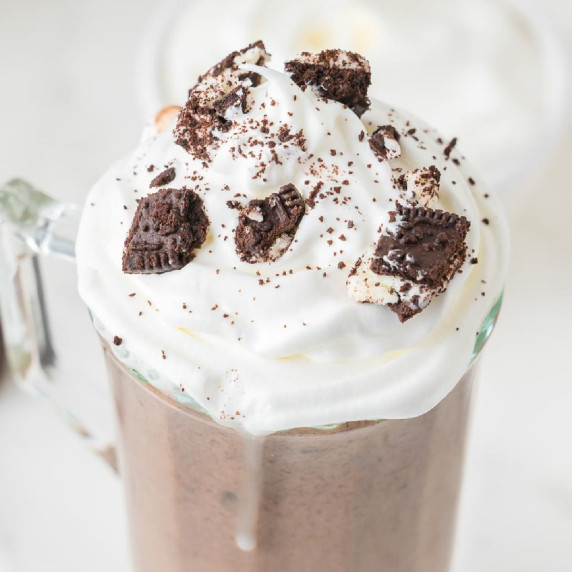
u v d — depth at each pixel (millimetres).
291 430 376
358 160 379
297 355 371
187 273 369
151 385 384
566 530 537
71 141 694
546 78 647
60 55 747
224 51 659
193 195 373
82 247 388
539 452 559
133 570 470
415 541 424
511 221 652
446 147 401
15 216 429
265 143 375
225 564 421
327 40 653
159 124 409
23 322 471
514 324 607
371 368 370
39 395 484
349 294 365
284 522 404
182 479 406
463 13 668
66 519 546
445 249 363
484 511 542
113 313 378
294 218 370
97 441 478
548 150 619
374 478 396
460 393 396
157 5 774
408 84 642
